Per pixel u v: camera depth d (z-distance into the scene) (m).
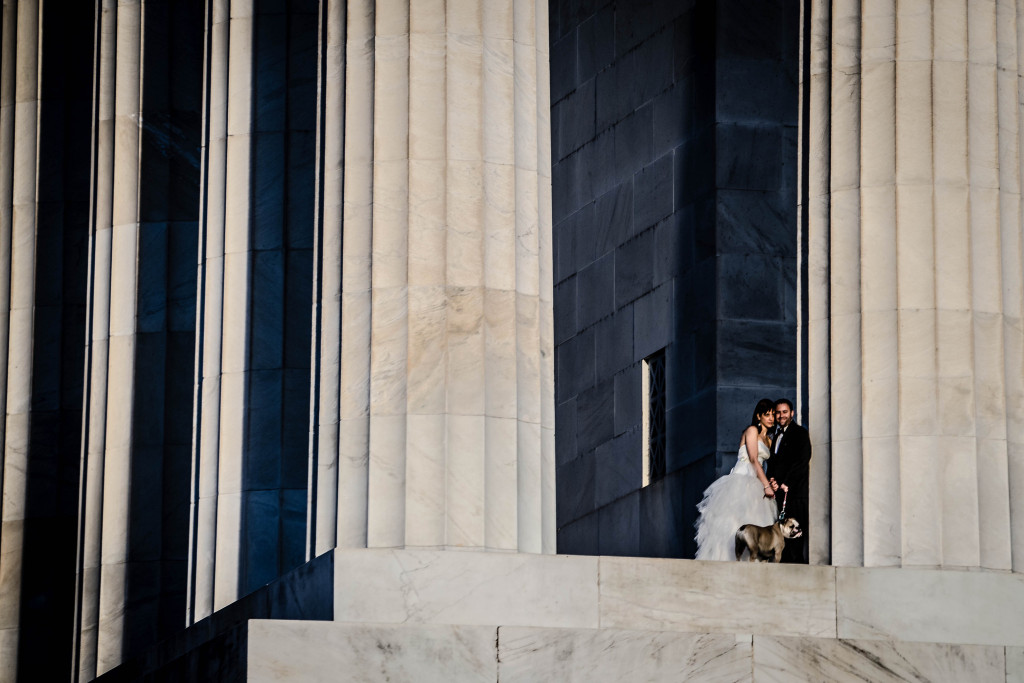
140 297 57.25
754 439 47.81
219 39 53.91
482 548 44.78
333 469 45.88
